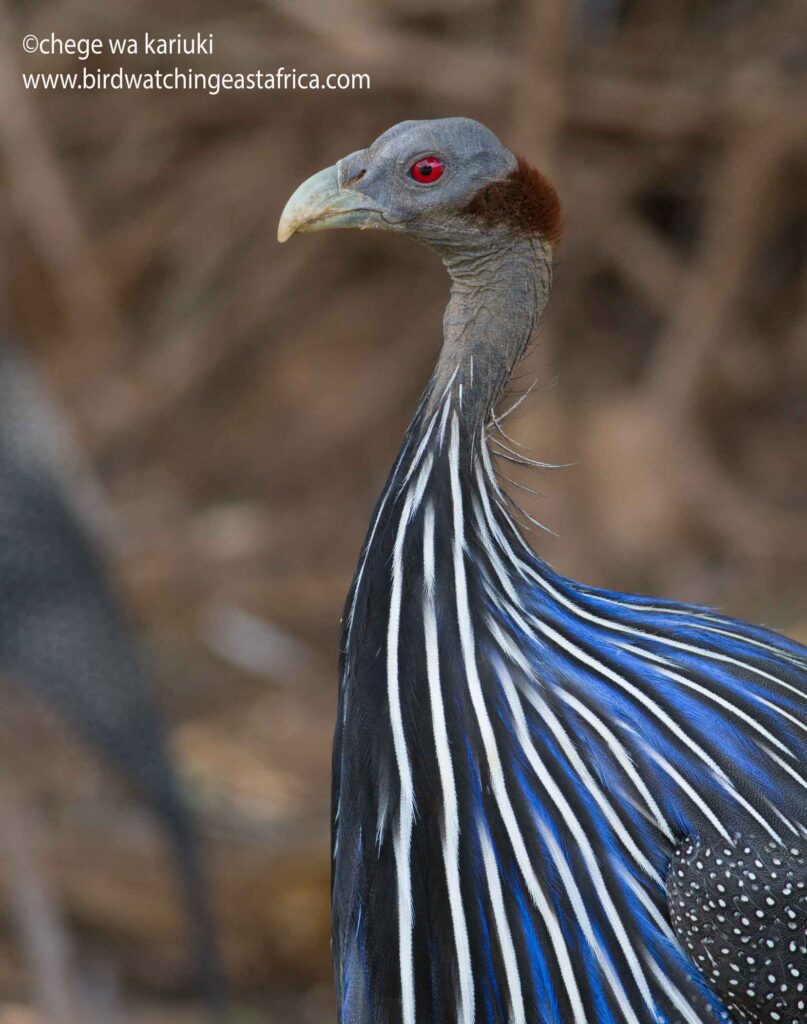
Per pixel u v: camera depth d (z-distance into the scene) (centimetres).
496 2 2192
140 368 2362
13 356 1248
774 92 2088
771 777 637
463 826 616
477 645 621
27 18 2338
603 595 687
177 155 2409
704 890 625
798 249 2309
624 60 2188
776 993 629
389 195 653
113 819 1527
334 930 665
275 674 1866
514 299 653
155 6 2298
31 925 1261
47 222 2294
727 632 685
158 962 1381
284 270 2389
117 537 2044
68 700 1166
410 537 630
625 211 2286
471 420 641
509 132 2108
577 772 621
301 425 2319
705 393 2144
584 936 618
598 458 2030
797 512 2098
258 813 1542
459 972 620
